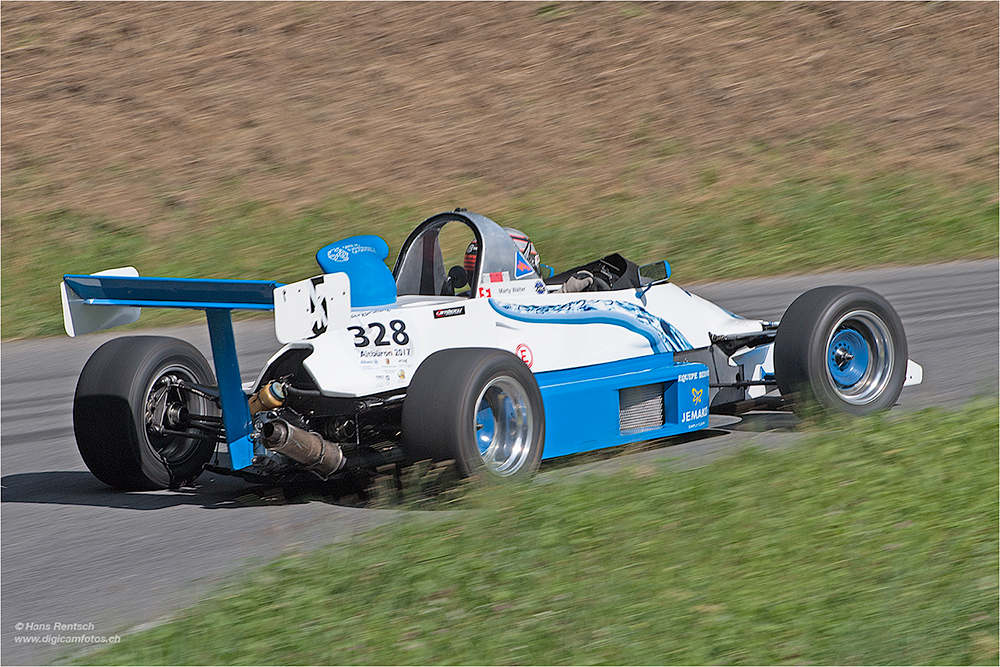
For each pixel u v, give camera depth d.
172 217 64.94
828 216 63.72
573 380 24.16
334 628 15.38
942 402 27.80
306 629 15.37
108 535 20.36
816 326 25.09
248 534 19.89
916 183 69.06
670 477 21.27
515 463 21.55
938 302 43.84
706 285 52.00
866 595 15.82
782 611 15.41
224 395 21.11
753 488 20.44
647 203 66.75
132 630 15.88
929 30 93.19
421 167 72.31
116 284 20.30
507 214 65.38
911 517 18.73
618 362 24.92
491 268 23.97
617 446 24.89
